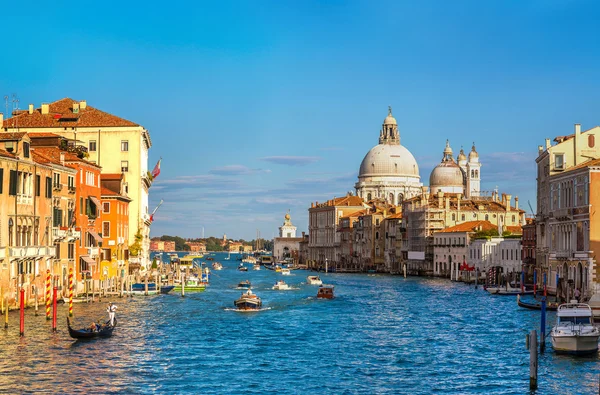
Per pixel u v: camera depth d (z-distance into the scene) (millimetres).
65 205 90688
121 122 131000
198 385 51375
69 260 92000
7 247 74000
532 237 132000
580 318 61344
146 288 108312
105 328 67250
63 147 98938
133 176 130875
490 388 51375
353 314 92375
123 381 51875
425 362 59688
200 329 75062
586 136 107688
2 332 66875
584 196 93500
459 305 104250
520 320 84188
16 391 48688
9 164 74250
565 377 53844
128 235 124500
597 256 91062
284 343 67938
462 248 185500
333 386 51781
